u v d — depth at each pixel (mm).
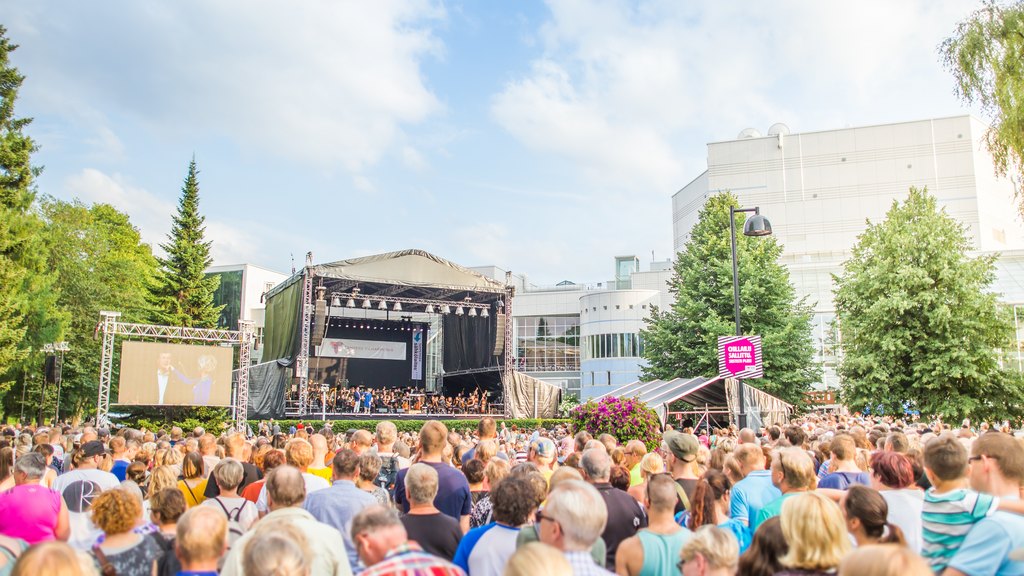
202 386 26719
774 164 63781
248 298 63062
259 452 7980
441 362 44844
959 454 4113
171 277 36625
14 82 27578
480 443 7336
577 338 68750
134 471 6797
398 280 33594
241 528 5172
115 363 40344
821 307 49969
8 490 5309
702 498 5047
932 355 25969
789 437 8969
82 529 6246
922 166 60188
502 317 36188
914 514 4812
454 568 3207
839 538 3328
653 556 4164
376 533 3395
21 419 33844
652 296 60125
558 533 3504
